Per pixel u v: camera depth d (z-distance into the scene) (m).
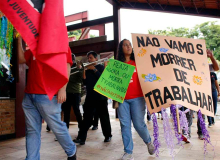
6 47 2.28
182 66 2.83
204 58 2.94
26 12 1.88
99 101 4.13
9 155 3.42
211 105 2.77
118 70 3.08
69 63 2.47
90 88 4.07
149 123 6.79
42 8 1.95
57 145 4.07
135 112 2.97
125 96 3.01
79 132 4.11
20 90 5.00
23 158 3.26
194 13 7.52
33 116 2.41
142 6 8.30
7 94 4.88
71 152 2.52
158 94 2.71
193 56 2.92
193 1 6.99
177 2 7.47
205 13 7.40
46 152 3.58
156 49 2.90
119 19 8.71
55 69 1.90
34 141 2.42
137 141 4.31
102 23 8.97
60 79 2.01
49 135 5.09
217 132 5.19
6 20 2.18
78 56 9.66
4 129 4.64
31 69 2.42
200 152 3.40
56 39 1.90
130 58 3.19
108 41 8.77
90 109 4.09
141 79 2.80
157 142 2.64
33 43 1.87
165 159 3.06
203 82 2.82
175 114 2.58
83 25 9.38
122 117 3.02
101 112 4.26
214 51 20.14
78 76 4.64
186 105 2.64
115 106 3.11
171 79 2.74
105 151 3.60
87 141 4.38
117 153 3.47
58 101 2.36
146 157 3.17
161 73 2.79
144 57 2.88
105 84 3.04
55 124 2.39
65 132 2.45
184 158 3.10
